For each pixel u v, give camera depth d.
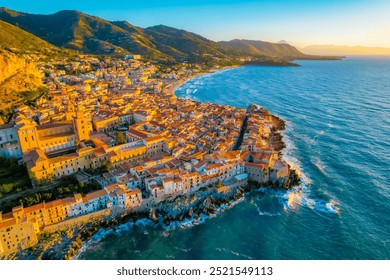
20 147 181.12
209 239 134.00
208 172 166.75
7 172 166.38
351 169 195.62
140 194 146.62
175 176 159.25
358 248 127.44
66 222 132.75
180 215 147.38
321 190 170.88
